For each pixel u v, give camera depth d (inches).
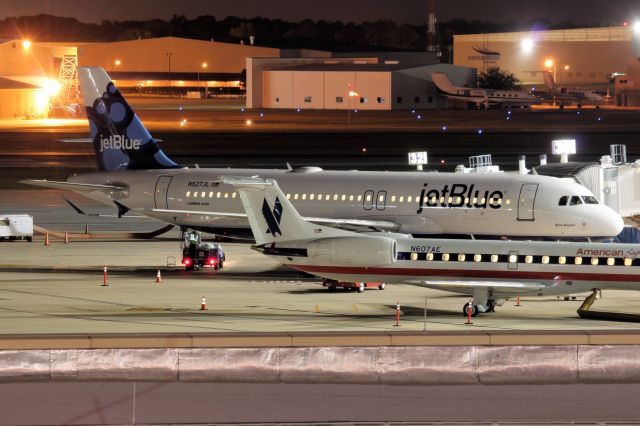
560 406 2709.2
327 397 2775.6
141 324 3846.0
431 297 4633.4
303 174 5782.5
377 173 5693.9
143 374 2874.0
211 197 5841.5
